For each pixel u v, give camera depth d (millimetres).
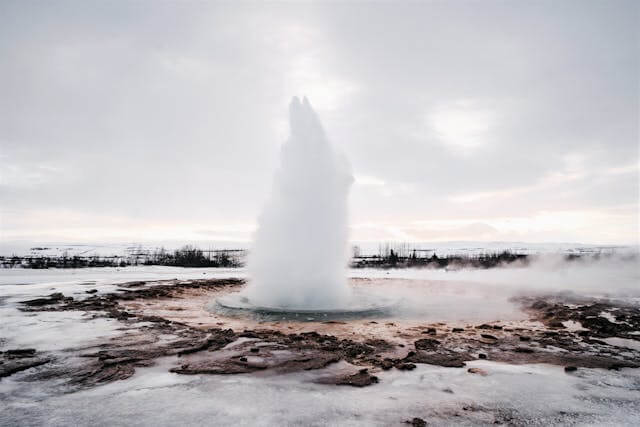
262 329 9820
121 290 16391
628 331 9469
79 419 4371
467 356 7160
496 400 5016
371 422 4379
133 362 6340
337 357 6738
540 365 6559
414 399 5023
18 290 15289
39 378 5613
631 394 5262
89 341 7672
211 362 6375
